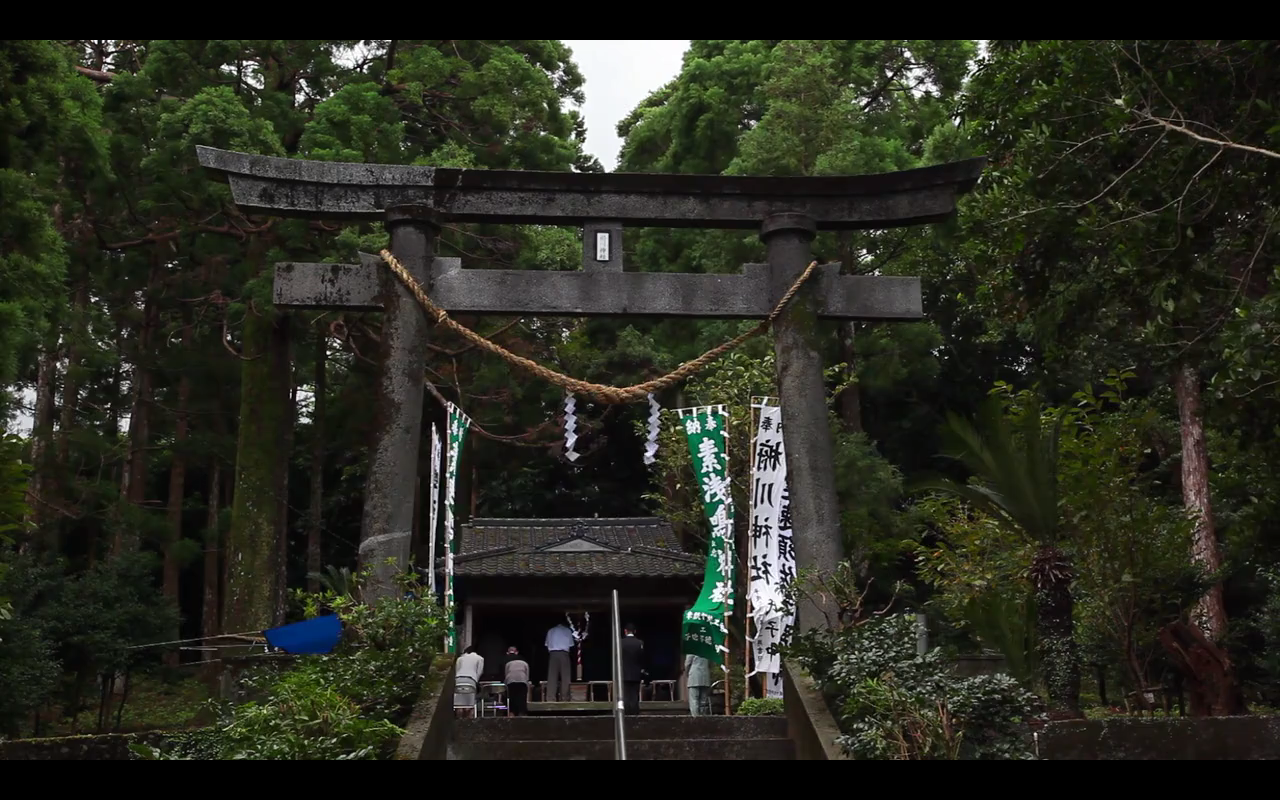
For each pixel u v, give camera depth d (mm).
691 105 29500
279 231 20141
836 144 24875
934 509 15227
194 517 32031
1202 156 11352
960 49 27625
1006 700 7957
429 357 27031
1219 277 11516
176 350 26625
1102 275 12117
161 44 21250
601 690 22422
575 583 21781
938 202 12000
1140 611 13594
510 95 24188
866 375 26609
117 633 22188
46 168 16422
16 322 13266
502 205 11836
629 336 28562
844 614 10375
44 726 22641
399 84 23516
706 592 14586
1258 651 21516
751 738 9445
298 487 33219
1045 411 13828
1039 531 11047
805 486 11164
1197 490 20484
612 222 11938
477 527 24594
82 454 26500
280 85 22969
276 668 11406
